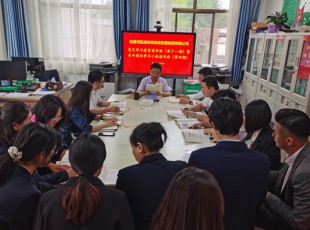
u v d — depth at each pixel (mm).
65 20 4871
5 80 3686
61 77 5184
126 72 4918
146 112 2941
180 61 4832
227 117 1202
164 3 4738
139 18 4762
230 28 4844
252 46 4527
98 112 2816
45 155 1146
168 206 794
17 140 1124
